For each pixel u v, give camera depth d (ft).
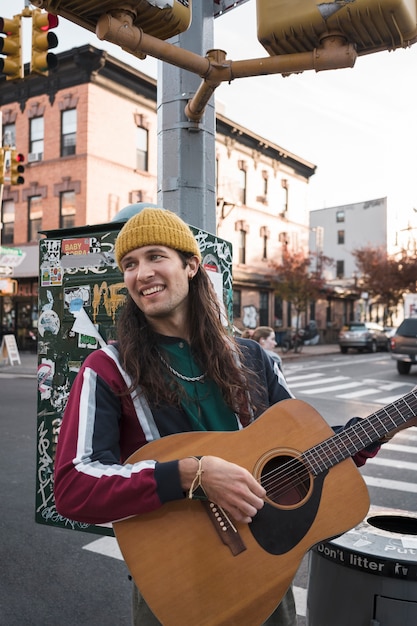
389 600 5.41
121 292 9.29
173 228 5.37
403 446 25.38
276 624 5.44
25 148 74.28
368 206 168.55
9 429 26.55
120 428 5.31
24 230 75.00
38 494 9.69
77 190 69.87
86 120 69.00
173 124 12.59
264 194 96.73
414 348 53.57
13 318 79.71
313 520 5.07
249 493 4.56
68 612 10.41
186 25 8.78
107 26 8.05
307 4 8.21
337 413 34.06
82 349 9.59
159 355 5.40
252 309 93.56
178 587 4.85
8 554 12.87
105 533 9.07
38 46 18.56
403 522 6.73
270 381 6.22
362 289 125.08
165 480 4.61
